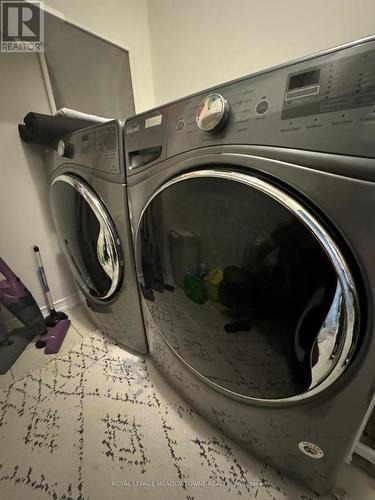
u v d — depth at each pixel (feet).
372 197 1.16
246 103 1.49
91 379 3.36
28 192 4.18
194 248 2.03
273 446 2.14
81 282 4.13
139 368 3.55
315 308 1.43
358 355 1.38
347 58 1.12
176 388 3.08
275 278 1.58
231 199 1.65
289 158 1.37
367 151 1.13
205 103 1.64
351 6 2.99
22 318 3.95
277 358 1.75
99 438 2.62
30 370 3.51
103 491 2.19
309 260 1.40
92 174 2.87
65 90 4.21
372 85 1.07
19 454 2.48
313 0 3.22
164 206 2.16
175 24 4.77
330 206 1.28
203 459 2.41
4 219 3.99
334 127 1.20
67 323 4.45
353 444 1.78
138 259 2.70
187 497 2.13
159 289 2.59
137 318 3.29
